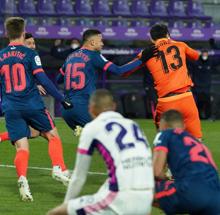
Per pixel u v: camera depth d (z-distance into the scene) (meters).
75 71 30.42
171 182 20.52
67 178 29.30
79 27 62.97
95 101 19.36
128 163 18.42
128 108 64.38
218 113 65.38
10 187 31.27
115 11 68.25
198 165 20.03
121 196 18.25
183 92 30.69
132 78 66.62
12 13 62.72
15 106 27.83
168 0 70.06
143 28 64.50
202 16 70.25
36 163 38.16
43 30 61.97
